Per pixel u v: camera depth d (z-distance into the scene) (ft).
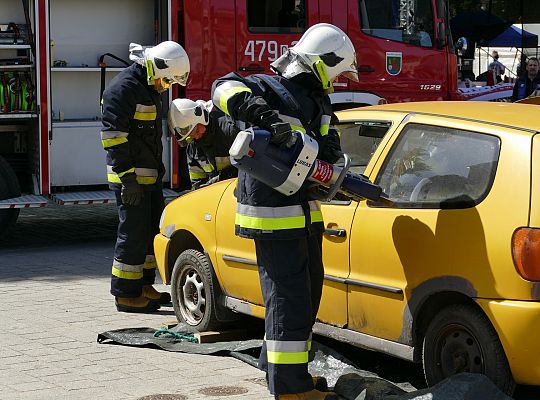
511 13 61.31
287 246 18.83
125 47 41.11
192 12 40.27
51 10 39.73
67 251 39.04
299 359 18.85
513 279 17.56
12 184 38.58
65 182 39.42
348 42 19.38
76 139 39.47
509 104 21.68
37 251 38.99
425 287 18.90
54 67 39.29
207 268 24.84
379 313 19.98
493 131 18.98
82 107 40.57
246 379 21.50
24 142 40.55
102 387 20.86
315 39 19.12
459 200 18.74
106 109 27.63
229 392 20.45
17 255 38.09
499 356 17.88
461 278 18.30
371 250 20.12
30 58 38.99
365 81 43.37
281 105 19.12
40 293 30.91
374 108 22.44
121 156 27.55
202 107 25.20
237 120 18.63
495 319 17.70
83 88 40.52
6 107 38.32
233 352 23.26
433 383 19.04
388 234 19.74
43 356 23.47
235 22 40.86
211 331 25.05
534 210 17.58
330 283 21.11
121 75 27.96
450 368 18.75
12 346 24.40
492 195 18.25
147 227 28.50
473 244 18.21
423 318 19.38
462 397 17.49
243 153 17.88
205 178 27.25
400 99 44.16
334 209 21.18
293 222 18.71
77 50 40.40
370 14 43.37
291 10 41.88
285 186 18.28
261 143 17.88
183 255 25.73
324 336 22.48
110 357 23.41
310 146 18.15
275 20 41.57
